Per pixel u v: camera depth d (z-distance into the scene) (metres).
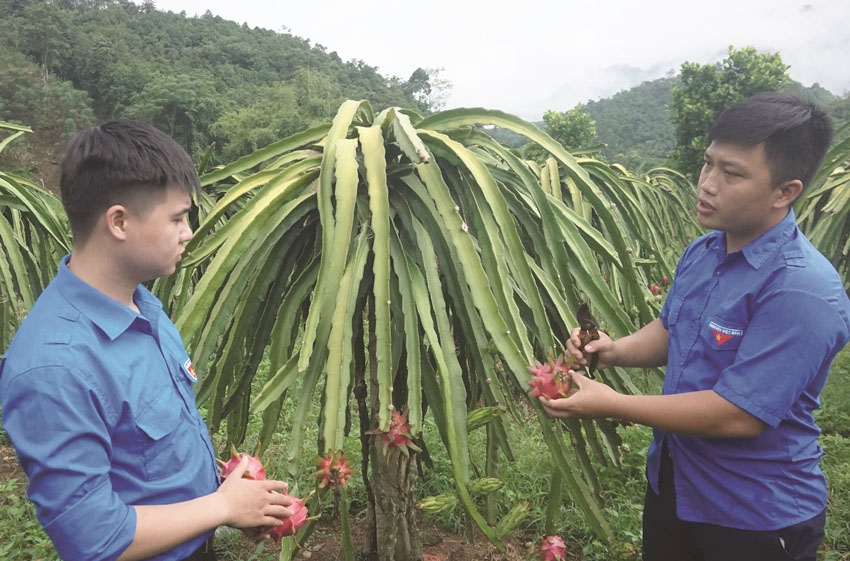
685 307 1.31
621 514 2.34
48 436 0.85
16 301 2.97
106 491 0.89
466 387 1.81
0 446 3.19
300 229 1.58
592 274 1.60
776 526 1.20
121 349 0.97
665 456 1.40
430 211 1.48
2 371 0.91
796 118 1.08
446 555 2.11
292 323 1.49
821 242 3.11
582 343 1.34
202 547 1.22
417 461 1.91
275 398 1.32
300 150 1.76
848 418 3.39
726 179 1.15
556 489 1.75
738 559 1.25
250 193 2.82
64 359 0.88
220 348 1.68
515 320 1.40
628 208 2.13
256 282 1.50
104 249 0.96
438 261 1.54
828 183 3.44
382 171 1.37
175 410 1.04
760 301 1.15
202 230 1.52
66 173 0.93
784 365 1.10
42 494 0.85
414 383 1.34
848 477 2.60
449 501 1.29
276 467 2.81
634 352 1.45
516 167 1.60
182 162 0.99
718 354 1.22
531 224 1.63
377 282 1.31
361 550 2.11
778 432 1.20
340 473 1.22
